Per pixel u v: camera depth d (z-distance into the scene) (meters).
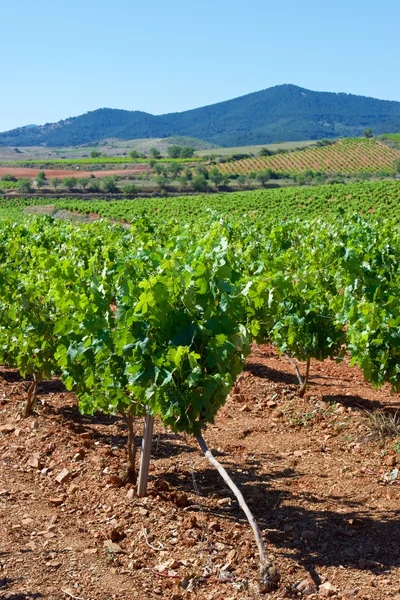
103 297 5.91
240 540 5.19
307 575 4.71
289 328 8.84
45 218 22.45
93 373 6.16
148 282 5.11
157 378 5.26
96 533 5.23
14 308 7.81
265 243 14.22
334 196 59.97
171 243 8.45
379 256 10.41
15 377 10.24
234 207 59.59
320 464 6.92
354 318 7.67
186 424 5.36
